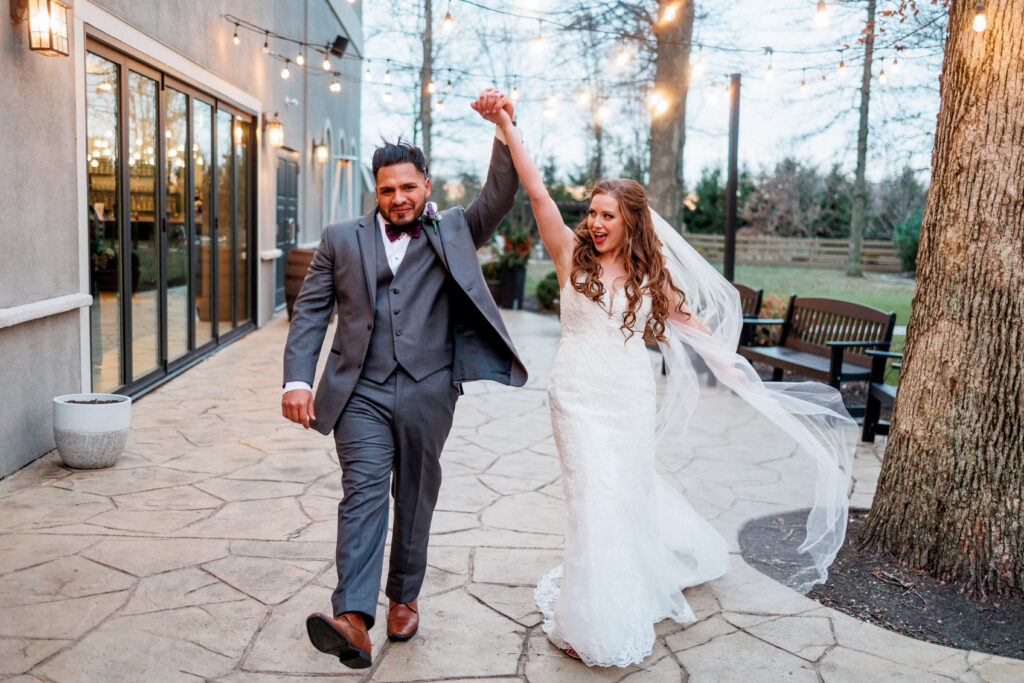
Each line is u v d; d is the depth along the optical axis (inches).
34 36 178.9
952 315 139.3
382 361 105.3
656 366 338.0
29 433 186.1
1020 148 132.6
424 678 105.8
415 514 111.1
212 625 116.7
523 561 143.9
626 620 109.3
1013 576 133.8
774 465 202.5
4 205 172.9
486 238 115.1
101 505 162.6
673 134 471.5
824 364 259.0
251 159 412.8
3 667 103.3
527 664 110.5
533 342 413.7
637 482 116.7
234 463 194.7
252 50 395.5
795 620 125.8
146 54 254.5
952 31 142.2
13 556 137.0
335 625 88.1
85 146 212.4
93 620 116.6
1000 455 134.6
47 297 193.8
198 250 330.3
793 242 1191.6
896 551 146.4
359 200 855.7
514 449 217.9
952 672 111.3
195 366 317.1
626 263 116.8
